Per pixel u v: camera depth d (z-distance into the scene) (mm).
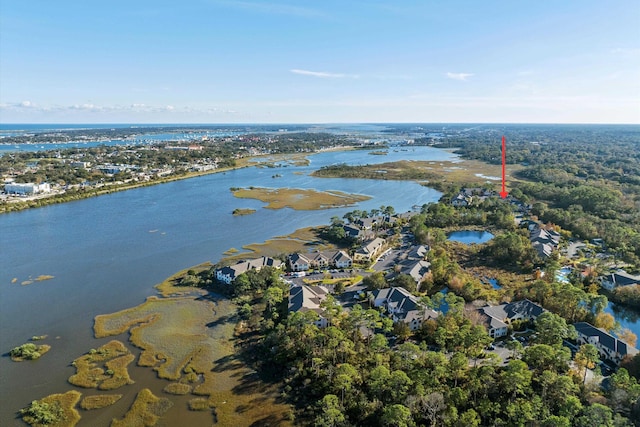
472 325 120125
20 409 94688
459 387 91062
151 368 110062
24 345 116688
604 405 83812
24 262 185625
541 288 138375
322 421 85000
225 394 100000
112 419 92188
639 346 118500
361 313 119812
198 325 131875
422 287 155250
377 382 93125
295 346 113688
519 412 81875
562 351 100375
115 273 173625
